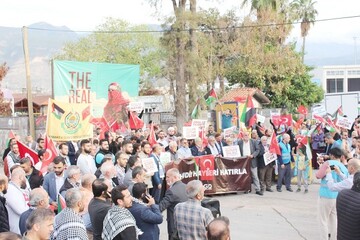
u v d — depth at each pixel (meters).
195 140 15.68
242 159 15.92
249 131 19.39
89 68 22.16
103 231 5.90
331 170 8.84
